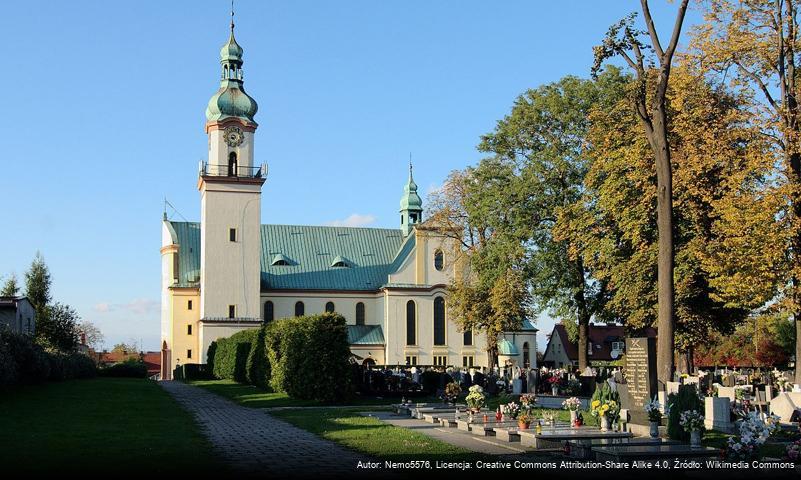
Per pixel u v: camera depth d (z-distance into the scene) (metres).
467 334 104.38
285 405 44.44
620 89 57.91
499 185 61.19
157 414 35.62
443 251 96.88
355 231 114.06
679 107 43.31
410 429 29.88
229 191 98.19
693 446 21.55
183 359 101.75
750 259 39.53
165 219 107.44
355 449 23.14
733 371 73.81
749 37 40.41
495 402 44.19
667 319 31.73
